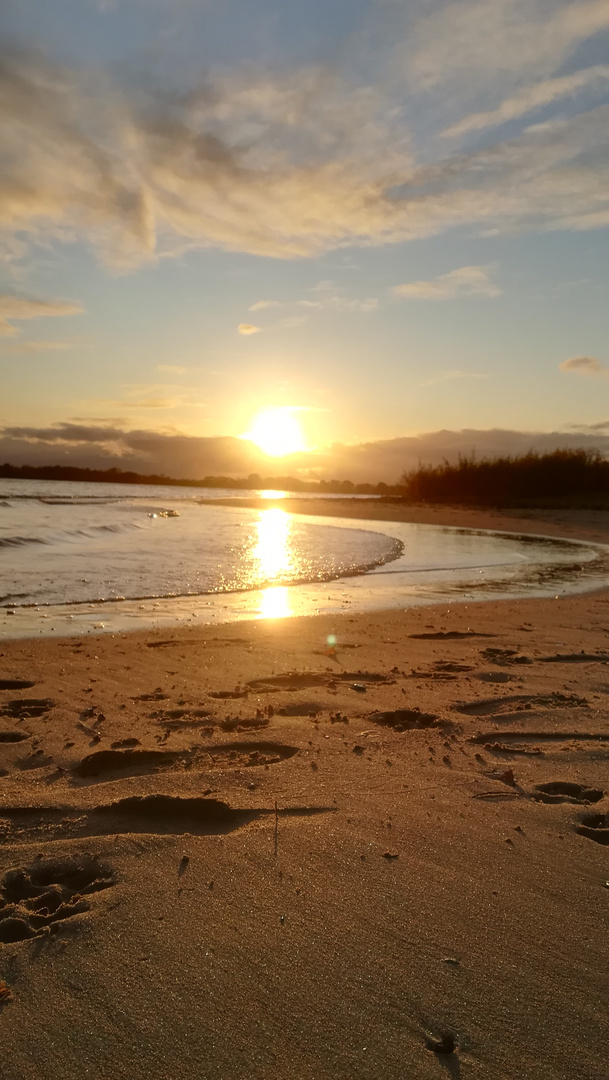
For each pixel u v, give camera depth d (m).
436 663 6.37
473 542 20.98
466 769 3.78
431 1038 1.85
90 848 2.83
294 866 2.72
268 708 4.82
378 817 3.16
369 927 2.33
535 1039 1.85
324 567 13.99
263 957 2.16
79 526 20.48
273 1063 1.76
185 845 2.87
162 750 3.95
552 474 45.94
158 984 2.04
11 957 2.15
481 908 2.46
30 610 8.73
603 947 2.26
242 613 8.95
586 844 2.97
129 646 6.84
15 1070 1.72
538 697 5.21
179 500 46.44
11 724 4.41
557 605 9.97
